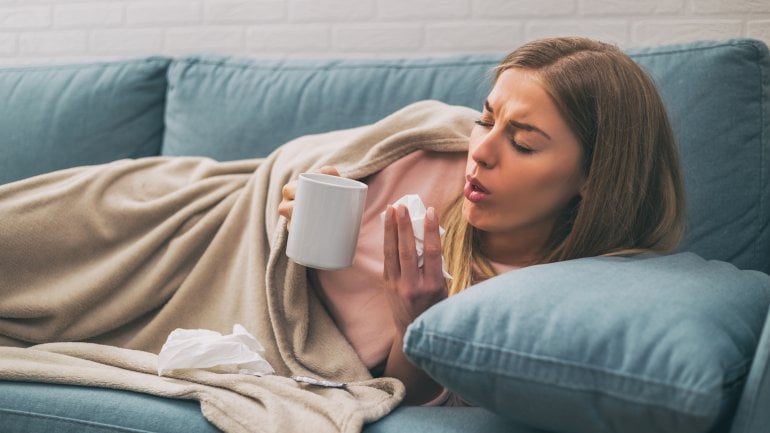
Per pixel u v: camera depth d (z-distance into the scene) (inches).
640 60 58.8
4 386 43.7
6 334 53.1
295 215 41.9
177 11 93.4
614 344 32.3
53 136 76.5
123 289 53.6
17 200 56.0
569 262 38.5
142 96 76.7
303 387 43.3
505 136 42.2
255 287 49.7
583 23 77.0
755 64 55.4
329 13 86.7
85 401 41.6
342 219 41.2
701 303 33.9
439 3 82.1
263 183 54.6
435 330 35.7
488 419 38.0
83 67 79.8
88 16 97.9
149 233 54.7
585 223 42.8
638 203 43.4
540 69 42.3
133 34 95.8
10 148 77.3
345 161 52.3
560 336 33.2
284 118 68.4
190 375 43.0
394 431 38.1
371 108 66.0
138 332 53.2
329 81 68.5
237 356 44.0
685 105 55.4
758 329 35.9
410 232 40.5
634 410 31.5
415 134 51.1
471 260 46.3
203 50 92.4
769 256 53.4
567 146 41.7
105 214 55.3
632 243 43.8
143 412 40.2
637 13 75.2
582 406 32.9
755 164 53.9
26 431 41.7
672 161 45.3
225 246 53.5
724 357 31.3
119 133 75.9
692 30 73.5
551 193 42.3
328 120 66.9
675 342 31.3
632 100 43.1
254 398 40.6
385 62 68.3
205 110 72.1
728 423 33.4
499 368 34.0
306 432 37.7
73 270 54.7
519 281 36.6
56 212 54.8
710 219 53.5
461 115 53.4
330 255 41.5
